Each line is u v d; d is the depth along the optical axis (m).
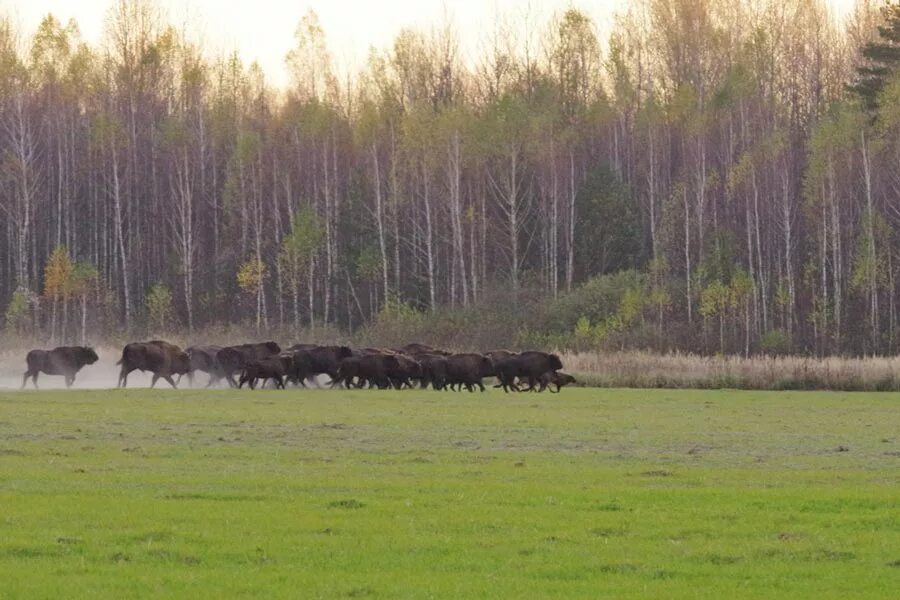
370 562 34.69
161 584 31.91
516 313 187.12
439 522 40.34
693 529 39.78
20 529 38.62
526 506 43.69
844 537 38.75
